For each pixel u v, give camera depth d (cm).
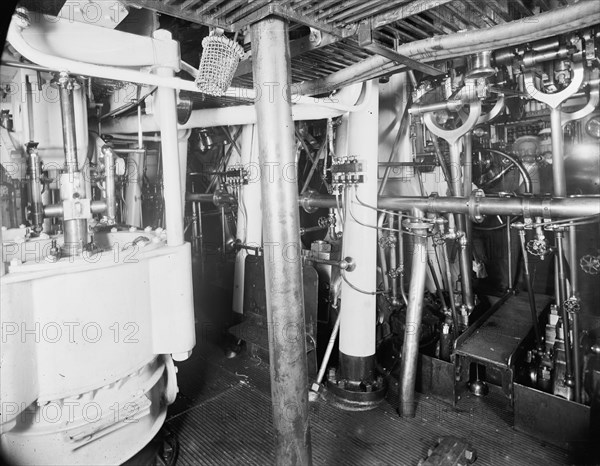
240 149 443
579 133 308
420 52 196
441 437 242
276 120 169
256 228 397
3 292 152
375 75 235
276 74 168
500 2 163
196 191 529
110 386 195
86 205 192
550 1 198
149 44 215
